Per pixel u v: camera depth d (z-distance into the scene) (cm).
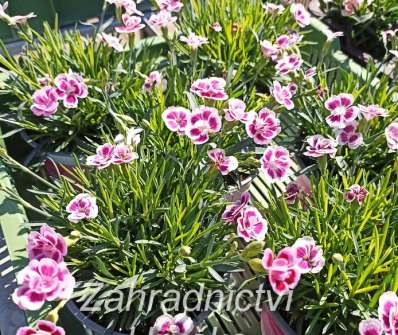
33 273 47
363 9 87
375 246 54
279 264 50
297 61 71
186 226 58
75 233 54
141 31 103
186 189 57
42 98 63
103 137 68
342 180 66
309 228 59
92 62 74
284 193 64
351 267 56
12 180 65
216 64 79
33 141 71
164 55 84
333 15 92
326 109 71
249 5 82
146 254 58
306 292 56
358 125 63
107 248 57
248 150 70
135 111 71
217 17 81
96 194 60
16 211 61
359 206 58
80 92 64
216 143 65
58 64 74
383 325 47
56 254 51
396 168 59
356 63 85
